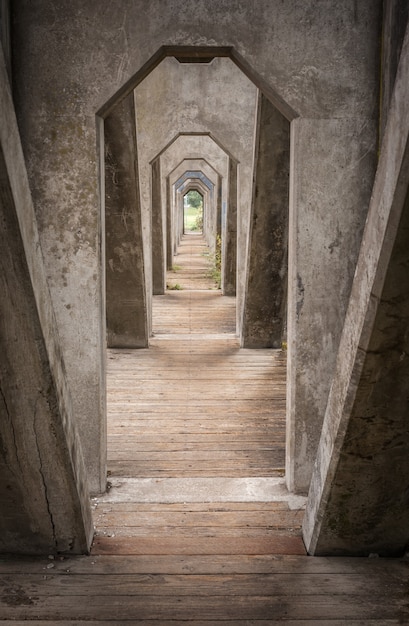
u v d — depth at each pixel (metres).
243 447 4.78
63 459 2.58
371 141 3.58
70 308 3.73
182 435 5.02
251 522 3.51
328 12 3.44
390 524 2.96
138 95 7.18
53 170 3.58
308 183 3.62
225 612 2.63
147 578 2.88
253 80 3.64
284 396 6.10
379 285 2.01
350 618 2.60
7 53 3.36
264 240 7.07
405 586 2.84
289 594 2.76
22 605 2.67
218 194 14.27
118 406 5.75
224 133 7.16
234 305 11.14
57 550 3.08
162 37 3.43
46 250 3.68
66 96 3.50
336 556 3.10
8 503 2.79
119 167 6.43
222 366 7.19
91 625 2.54
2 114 1.67
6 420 2.39
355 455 2.61
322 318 3.77
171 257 15.78
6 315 2.04
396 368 2.26
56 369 2.34
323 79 3.51
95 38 3.44
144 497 3.85
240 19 3.43
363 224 3.67
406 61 1.82
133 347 8.06
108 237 7.11
